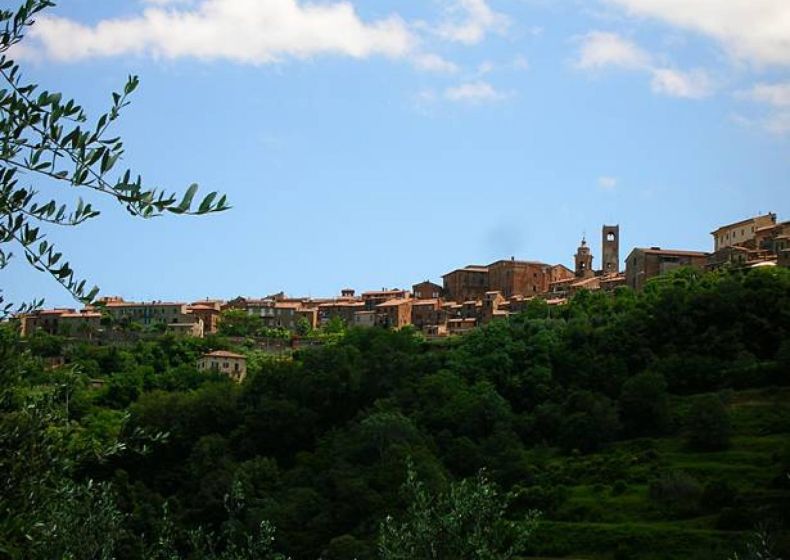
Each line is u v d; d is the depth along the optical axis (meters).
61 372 22.50
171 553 34.31
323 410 143.12
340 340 188.25
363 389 148.25
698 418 128.12
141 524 61.59
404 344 176.75
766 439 127.75
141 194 16.47
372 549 83.75
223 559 34.88
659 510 109.94
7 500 19.44
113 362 192.38
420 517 33.66
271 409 136.00
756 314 157.88
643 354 156.12
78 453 21.47
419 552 33.06
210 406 139.12
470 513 33.72
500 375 154.38
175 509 108.81
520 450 129.12
